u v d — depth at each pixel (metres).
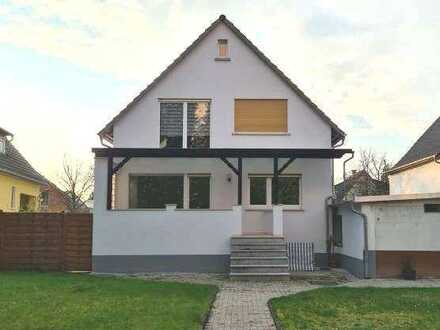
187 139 19.80
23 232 17.81
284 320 9.24
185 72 19.95
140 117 19.70
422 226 15.80
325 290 12.64
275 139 19.75
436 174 23.20
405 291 12.55
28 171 29.92
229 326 8.95
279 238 16.42
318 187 19.38
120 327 8.41
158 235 17.28
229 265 16.78
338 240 18.95
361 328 8.63
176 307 10.15
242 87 19.92
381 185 46.50
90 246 17.53
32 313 9.50
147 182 19.59
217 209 17.89
